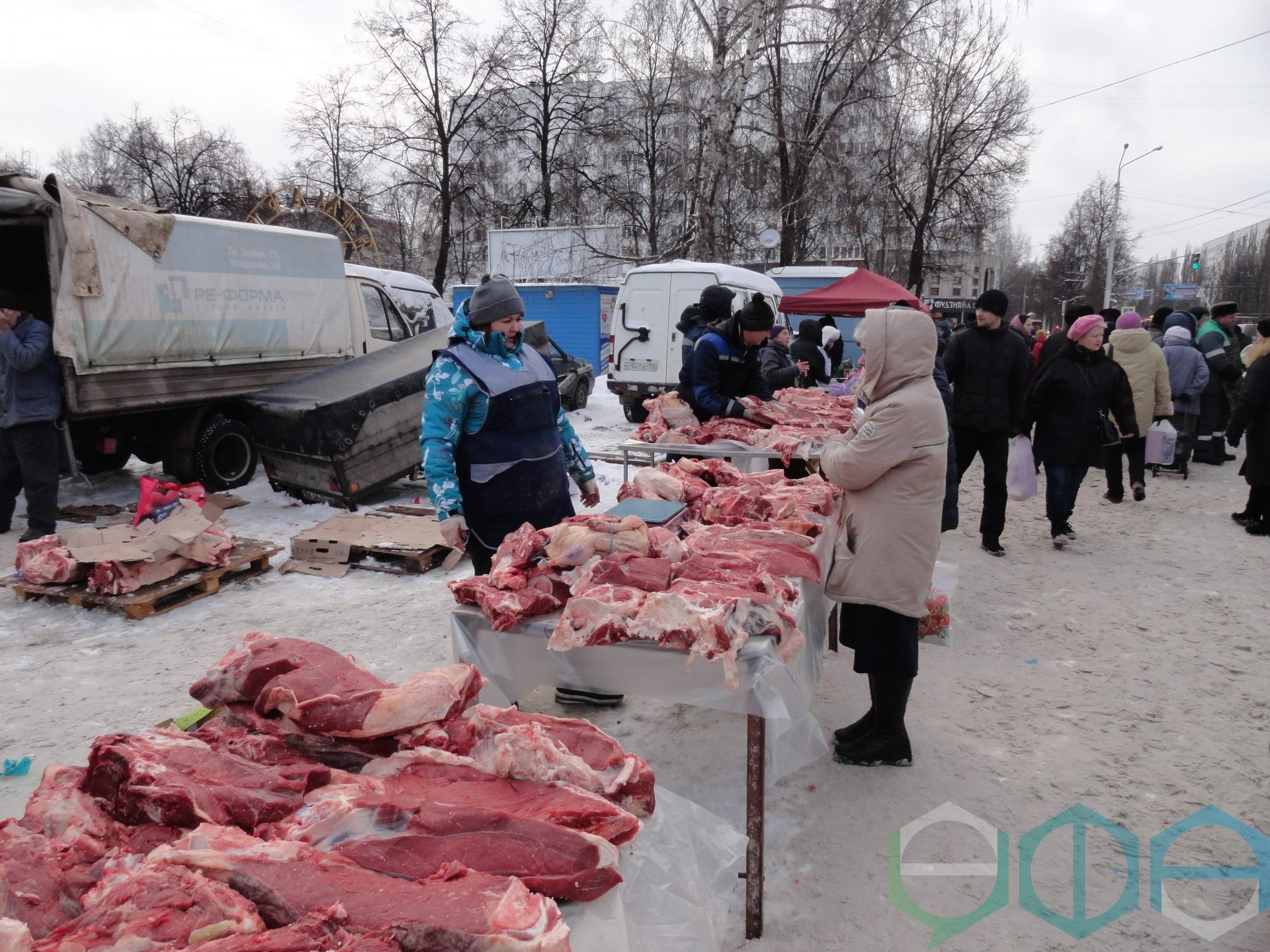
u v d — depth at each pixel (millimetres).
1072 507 7066
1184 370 10336
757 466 5602
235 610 5418
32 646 4801
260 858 1511
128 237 7293
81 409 6996
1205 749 3707
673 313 13625
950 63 27984
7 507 7121
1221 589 6035
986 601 5746
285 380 9180
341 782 1811
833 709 4117
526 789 1832
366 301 10836
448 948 1323
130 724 3873
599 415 15539
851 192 26438
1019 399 6637
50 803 1677
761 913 2496
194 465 8352
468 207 30891
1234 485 10133
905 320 3176
